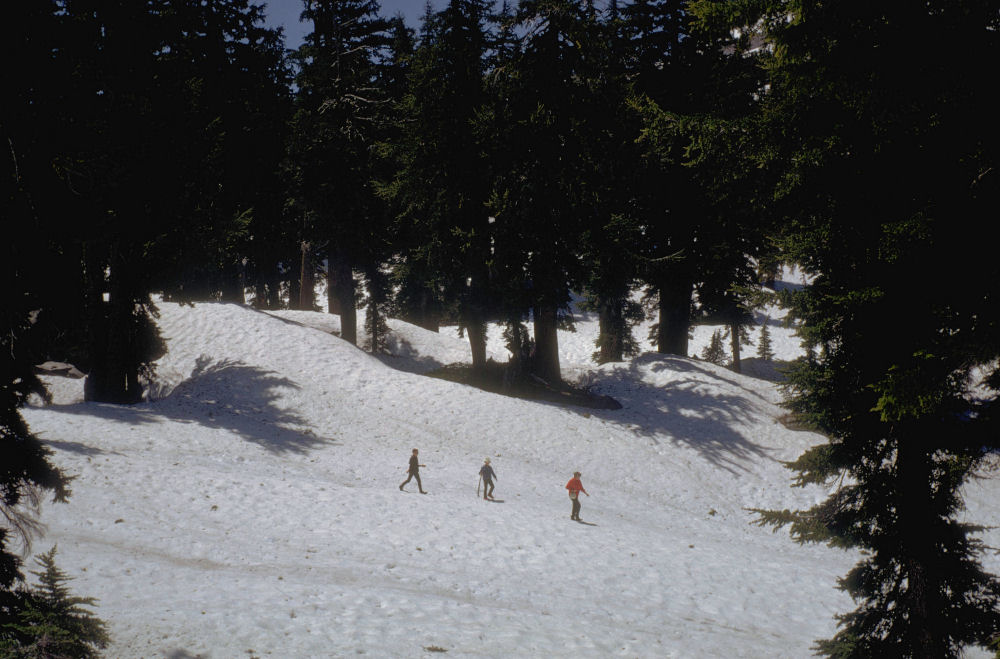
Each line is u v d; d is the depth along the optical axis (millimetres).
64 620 6805
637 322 49125
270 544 14680
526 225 29141
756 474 27094
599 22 28938
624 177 30797
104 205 17969
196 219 25344
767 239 9109
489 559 15344
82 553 12422
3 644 6305
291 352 32562
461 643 10141
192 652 8664
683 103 31688
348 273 38469
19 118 6973
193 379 28859
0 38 6824
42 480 7090
